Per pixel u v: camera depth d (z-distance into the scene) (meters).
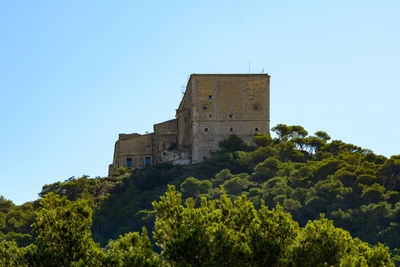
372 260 61.25
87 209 65.94
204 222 60.31
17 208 185.50
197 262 57.25
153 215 159.75
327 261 59.88
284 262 59.41
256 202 164.25
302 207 157.88
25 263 61.53
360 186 166.25
